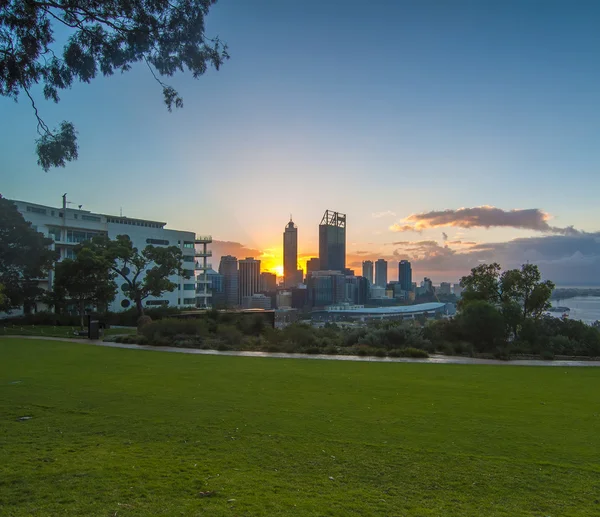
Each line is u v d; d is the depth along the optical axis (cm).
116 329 3994
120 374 1538
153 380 1426
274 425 907
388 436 848
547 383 1555
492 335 2895
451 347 2742
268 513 527
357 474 659
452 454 755
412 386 1409
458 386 1431
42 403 1066
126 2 1056
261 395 1212
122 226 7475
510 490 616
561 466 709
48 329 3959
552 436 873
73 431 845
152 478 625
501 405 1147
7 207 4384
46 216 6506
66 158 1148
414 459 728
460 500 580
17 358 1948
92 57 1130
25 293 4588
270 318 3684
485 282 3591
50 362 1828
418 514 537
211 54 1192
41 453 720
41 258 4566
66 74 1121
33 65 1070
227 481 620
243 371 1673
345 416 993
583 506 570
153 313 4766
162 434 834
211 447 764
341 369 1800
